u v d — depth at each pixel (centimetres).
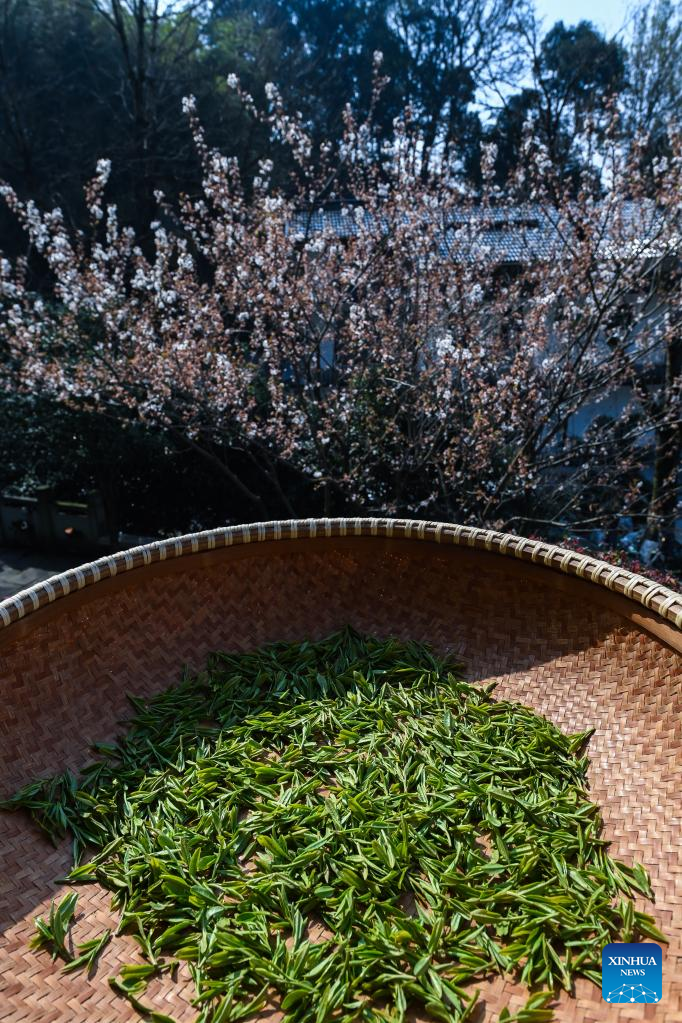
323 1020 170
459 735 267
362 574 338
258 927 195
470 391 585
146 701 283
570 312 604
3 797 231
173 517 773
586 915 194
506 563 304
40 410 669
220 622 319
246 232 607
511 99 1205
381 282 611
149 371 581
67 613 275
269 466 646
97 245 615
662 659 251
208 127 1233
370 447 598
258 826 228
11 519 733
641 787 231
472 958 184
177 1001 178
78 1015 171
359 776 248
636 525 751
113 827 228
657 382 727
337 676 300
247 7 1473
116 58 1288
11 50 1248
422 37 1441
